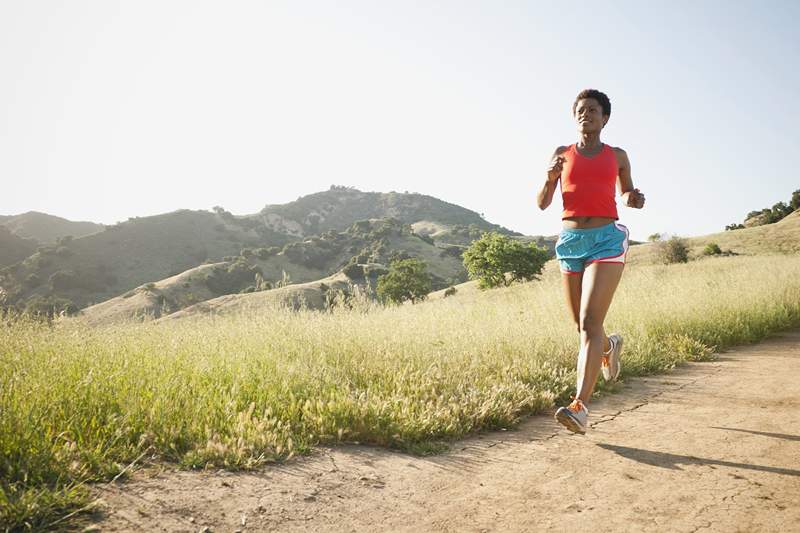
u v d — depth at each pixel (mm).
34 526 2061
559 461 3195
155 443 3107
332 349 5426
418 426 3660
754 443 3422
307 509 2465
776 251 61750
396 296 70875
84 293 134500
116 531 2100
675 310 8719
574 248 3789
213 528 2211
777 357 6992
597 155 3779
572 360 5734
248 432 3225
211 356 4805
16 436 2689
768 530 2186
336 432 3621
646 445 3467
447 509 2504
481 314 8203
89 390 3510
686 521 2299
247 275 132625
